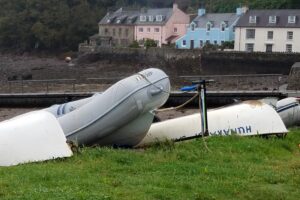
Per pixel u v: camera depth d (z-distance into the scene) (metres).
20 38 177.62
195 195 12.47
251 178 14.45
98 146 20.58
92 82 87.94
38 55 170.00
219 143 19.16
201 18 139.50
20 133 17.05
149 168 15.30
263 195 12.92
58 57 162.62
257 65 111.38
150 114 21.28
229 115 22.42
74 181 13.20
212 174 14.78
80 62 138.88
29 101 52.44
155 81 21.14
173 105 46.62
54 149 16.86
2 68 136.00
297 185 13.95
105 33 162.38
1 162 16.41
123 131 21.38
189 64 119.75
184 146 18.86
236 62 113.62
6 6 188.38
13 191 12.09
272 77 88.25
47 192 11.87
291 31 117.69
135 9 169.25
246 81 82.88
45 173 13.90
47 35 169.00
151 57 126.44
